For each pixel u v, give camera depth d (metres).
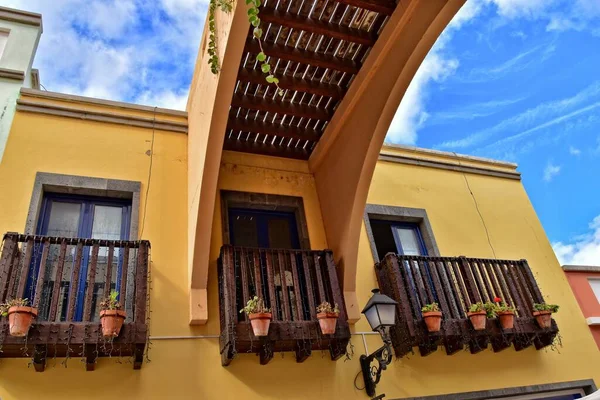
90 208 5.01
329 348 4.83
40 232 4.68
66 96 5.50
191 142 5.51
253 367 4.61
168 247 4.93
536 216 7.45
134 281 4.29
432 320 4.93
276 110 5.41
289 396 4.57
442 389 5.20
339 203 5.49
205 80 5.01
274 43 4.77
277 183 5.93
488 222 6.98
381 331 4.32
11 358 3.88
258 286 4.60
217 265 4.93
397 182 6.79
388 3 4.49
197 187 4.78
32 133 5.11
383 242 6.28
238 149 5.86
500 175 7.68
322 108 5.63
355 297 5.19
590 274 7.11
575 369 6.00
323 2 4.51
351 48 5.00
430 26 4.24
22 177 4.79
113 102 5.68
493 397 5.38
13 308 3.53
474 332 5.18
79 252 4.10
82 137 5.30
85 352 3.82
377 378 4.65
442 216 6.72
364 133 5.09
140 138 5.55
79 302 4.43
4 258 3.86
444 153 7.47
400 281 5.27
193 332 4.56
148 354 4.30
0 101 5.20
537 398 5.68
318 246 5.66
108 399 3.99
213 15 4.60
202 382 4.35
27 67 5.68
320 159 5.98
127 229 5.00
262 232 5.70
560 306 6.54
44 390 3.87
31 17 6.13
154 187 5.25
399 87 4.69
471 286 5.56
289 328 4.42
